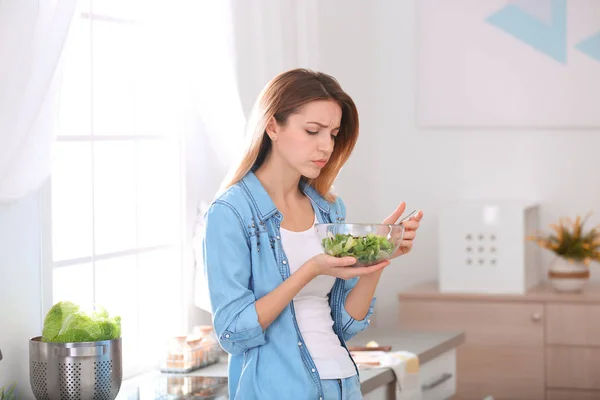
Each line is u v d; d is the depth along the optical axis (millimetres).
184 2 3340
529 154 5145
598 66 5012
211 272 2170
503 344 4691
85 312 2570
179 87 3408
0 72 2371
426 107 5242
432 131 5273
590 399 4613
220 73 3340
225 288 2150
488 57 5141
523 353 4672
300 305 2299
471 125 5188
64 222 4363
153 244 3449
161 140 3480
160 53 3432
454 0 5160
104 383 2512
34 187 2535
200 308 3568
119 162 4141
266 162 2324
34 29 2414
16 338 2635
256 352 2238
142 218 3518
